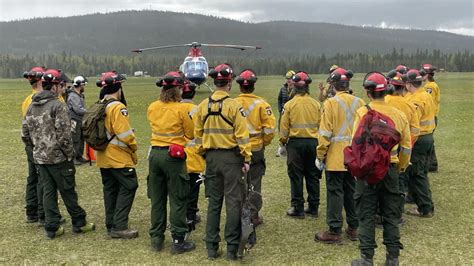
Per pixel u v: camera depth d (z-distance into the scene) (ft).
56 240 17.98
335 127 16.92
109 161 17.54
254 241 16.87
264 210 21.61
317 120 19.61
